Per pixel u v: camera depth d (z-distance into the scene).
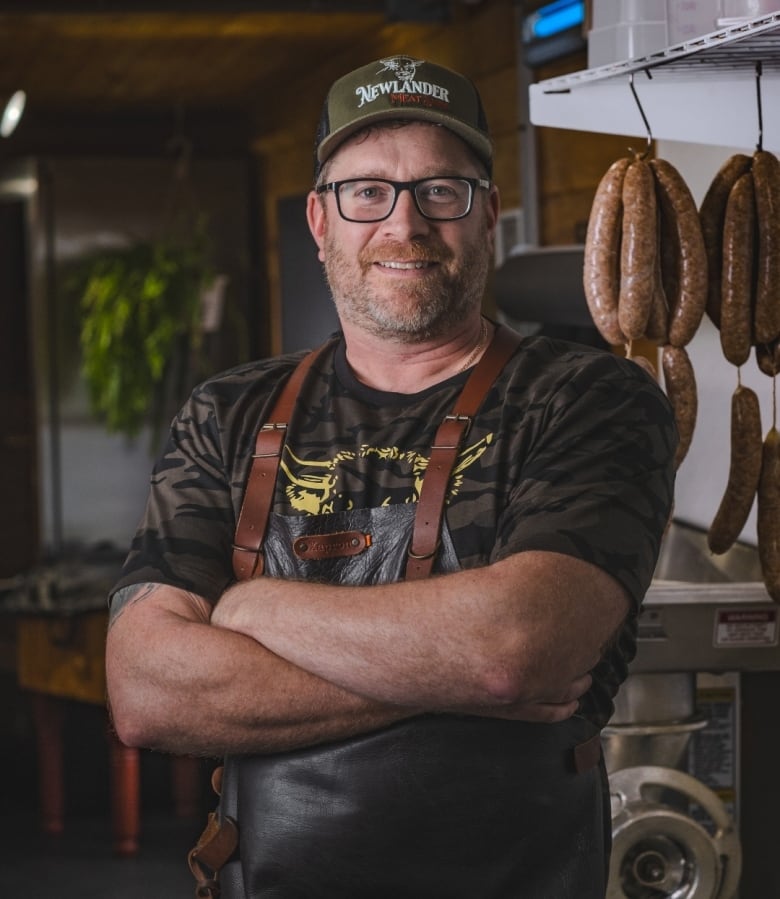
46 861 4.44
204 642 1.65
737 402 1.99
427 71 1.82
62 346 6.54
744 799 2.54
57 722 4.78
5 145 7.07
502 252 4.64
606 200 1.99
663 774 2.34
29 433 6.77
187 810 4.95
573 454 1.66
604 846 1.81
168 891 4.13
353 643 1.58
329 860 1.66
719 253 1.99
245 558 1.76
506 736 1.65
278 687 1.61
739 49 1.78
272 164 6.80
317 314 6.36
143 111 7.14
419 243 1.78
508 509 1.66
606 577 1.58
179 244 6.59
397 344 1.80
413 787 1.64
